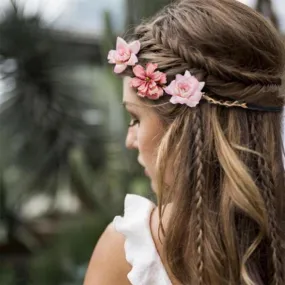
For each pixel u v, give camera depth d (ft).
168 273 2.03
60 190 11.10
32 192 11.09
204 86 2.01
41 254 9.50
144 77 2.06
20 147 10.96
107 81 8.50
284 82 2.19
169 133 2.02
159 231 2.06
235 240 1.94
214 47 2.02
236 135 2.01
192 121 2.01
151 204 2.23
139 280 2.03
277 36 2.18
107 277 2.18
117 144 9.09
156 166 2.02
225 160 1.95
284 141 2.24
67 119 10.95
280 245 2.00
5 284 9.42
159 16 2.24
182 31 2.07
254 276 1.95
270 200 2.00
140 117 2.12
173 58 2.04
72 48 11.46
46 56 10.91
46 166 10.93
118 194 8.53
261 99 2.05
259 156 2.02
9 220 10.81
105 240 2.24
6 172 11.20
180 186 1.99
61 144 10.85
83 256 8.57
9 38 10.68
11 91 10.88
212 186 1.98
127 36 2.35
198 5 2.13
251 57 2.06
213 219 1.96
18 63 10.73
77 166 9.19
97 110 11.10
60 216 11.07
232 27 2.03
